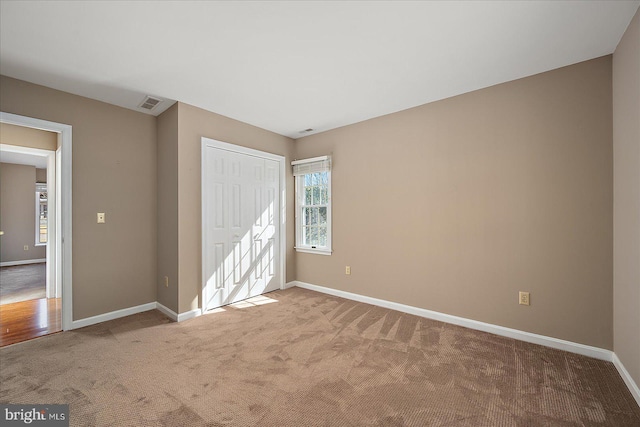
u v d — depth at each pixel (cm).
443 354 230
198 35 197
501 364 215
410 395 179
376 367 211
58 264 402
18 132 379
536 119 251
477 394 180
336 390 184
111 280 312
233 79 260
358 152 373
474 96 283
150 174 345
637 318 177
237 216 369
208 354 231
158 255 346
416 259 321
